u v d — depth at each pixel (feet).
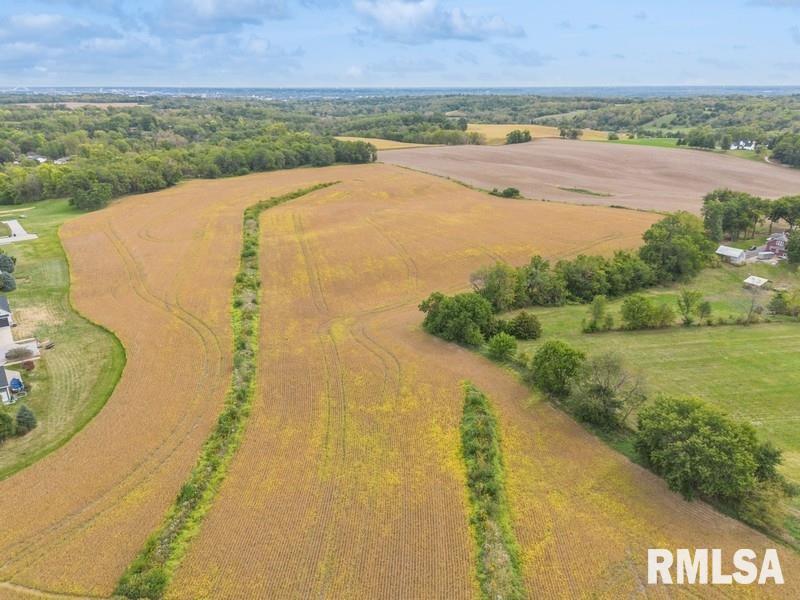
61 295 257.75
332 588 104.17
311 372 185.68
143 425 157.69
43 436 155.63
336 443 148.15
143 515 124.77
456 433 152.05
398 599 101.81
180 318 228.02
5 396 172.55
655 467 134.41
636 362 193.47
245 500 127.34
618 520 120.57
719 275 286.25
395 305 245.86
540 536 116.16
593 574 106.83
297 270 283.59
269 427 155.43
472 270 284.82
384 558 110.93
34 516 125.39
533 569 108.06
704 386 177.37
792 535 116.47
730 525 119.03
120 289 261.24
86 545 116.78
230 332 214.69
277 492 129.90
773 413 162.71
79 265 294.25
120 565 111.55
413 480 133.59
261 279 272.10
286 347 204.13
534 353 198.49
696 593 102.42
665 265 276.62
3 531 121.19
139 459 143.74
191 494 127.13
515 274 246.27
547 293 248.11
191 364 191.01
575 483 132.16
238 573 107.65
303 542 114.93
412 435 151.43
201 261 294.05
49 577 109.09
